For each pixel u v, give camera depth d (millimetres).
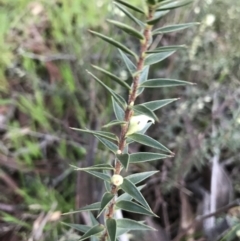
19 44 166
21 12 176
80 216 113
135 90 63
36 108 142
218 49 128
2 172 130
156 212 123
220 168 123
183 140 123
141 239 109
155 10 57
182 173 122
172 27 62
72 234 106
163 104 68
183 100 133
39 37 169
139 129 64
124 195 75
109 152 126
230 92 131
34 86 148
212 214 104
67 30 163
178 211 124
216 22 132
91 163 120
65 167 133
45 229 114
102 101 142
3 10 177
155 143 64
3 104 150
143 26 61
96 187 115
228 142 123
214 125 127
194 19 134
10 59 160
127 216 120
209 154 132
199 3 133
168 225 118
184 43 132
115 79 62
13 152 142
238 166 128
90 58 146
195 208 123
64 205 121
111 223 69
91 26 160
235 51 126
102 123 133
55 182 130
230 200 118
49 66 156
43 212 118
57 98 148
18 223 118
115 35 147
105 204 66
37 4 177
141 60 61
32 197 128
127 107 63
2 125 142
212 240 108
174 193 126
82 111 141
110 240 69
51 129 142
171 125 127
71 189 128
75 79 146
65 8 172
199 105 125
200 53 131
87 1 173
